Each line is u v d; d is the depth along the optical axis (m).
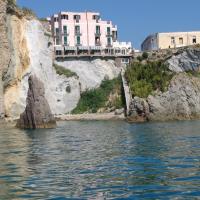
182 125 60.16
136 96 81.12
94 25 113.69
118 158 26.58
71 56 97.94
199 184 18.27
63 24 111.56
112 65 100.62
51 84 91.69
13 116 78.12
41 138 42.62
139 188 17.83
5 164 24.78
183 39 110.44
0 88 74.50
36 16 90.38
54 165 24.12
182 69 92.56
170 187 17.88
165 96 77.25
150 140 38.53
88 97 94.88
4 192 17.45
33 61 85.56
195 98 79.06
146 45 121.75
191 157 26.34
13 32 79.38
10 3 78.62
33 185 18.67
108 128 57.44
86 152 30.14
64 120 81.88
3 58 75.62
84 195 16.81
